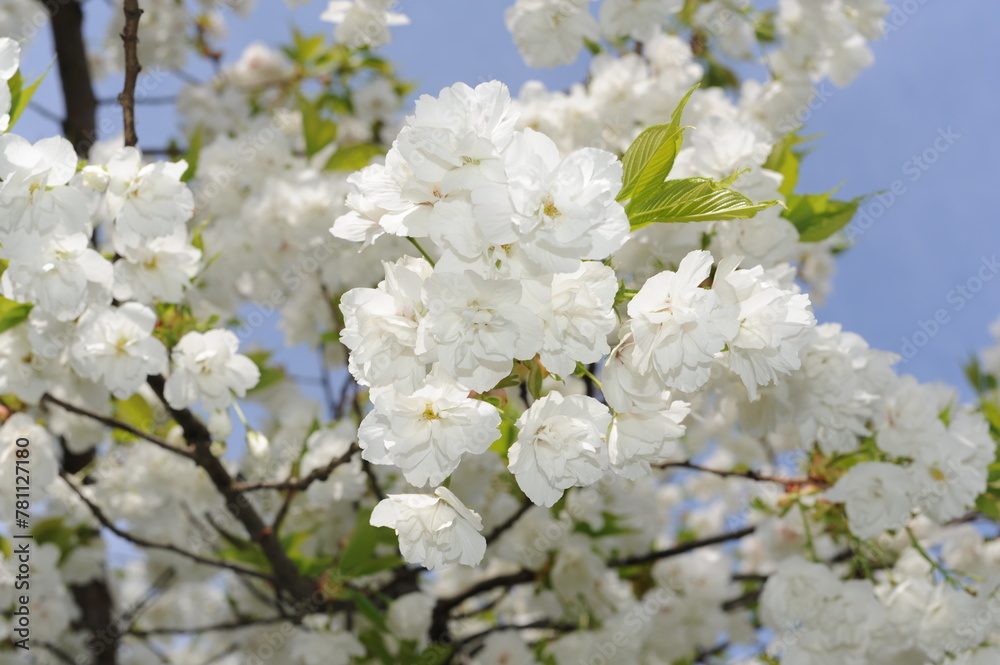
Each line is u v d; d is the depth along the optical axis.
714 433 5.61
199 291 4.20
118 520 4.93
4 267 2.34
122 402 3.85
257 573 3.65
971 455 3.11
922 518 4.34
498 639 4.30
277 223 4.41
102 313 2.66
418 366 1.55
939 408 3.32
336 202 4.41
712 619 5.01
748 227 2.74
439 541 1.67
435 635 4.58
